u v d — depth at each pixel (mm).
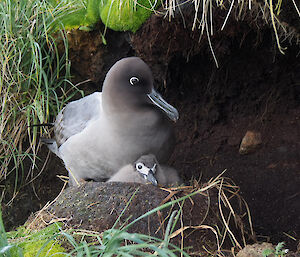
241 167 6777
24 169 6582
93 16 6160
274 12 5520
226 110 7227
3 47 5859
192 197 4820
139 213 4613
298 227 5887
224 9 5898
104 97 5168
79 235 4469
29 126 5871
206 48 6609
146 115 5125
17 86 6055
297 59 6906
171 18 5961
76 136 5297
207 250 4637
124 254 3510
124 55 6391
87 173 5410
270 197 6301
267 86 7133
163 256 3451
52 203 4934
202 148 7141
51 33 6148
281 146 6867
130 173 5039
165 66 6641
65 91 6504
